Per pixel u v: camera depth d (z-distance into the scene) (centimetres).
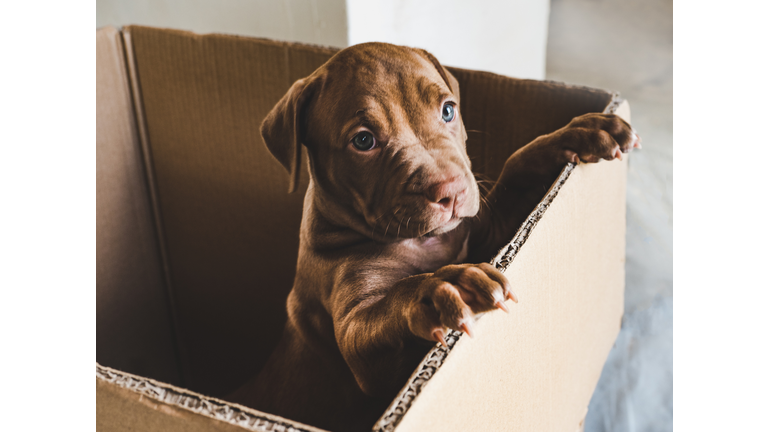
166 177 81
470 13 123
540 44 141
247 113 75
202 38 74
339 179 56
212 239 82
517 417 50
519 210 61
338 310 55
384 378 50
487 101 68
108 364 80
